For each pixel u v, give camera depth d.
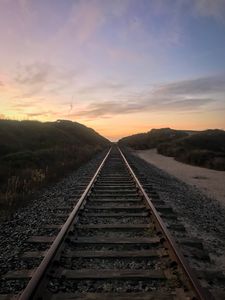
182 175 13.14
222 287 2.53
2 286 2.53
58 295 2.29
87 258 3.00
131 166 11.75
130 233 3.81
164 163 19.00
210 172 14.37
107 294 2.31
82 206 4.96
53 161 12.38
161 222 3.76
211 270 2.74
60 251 3.02
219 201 7.75
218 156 18.47
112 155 19.86
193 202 6.74
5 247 3.50
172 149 26.81
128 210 4.98
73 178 9.23
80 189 7.05
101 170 10.47
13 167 9.95
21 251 3.31
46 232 3.92
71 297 2.27
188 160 18.98
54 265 2.74
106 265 2.87
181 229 4.09
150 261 2.95
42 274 2.37
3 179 8.05
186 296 2.24
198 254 3.17
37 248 3.38
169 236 3.21
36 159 11.35
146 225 4.02
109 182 7.81
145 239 3.47
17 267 2.89
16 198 5.92
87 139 38.50
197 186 10.18
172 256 2.89
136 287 2.46
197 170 15.17
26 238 3.74
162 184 8.67
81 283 2.53
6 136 18.58
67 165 11.54
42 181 8.10
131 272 2.65
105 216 4.52
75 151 17.94
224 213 6.21
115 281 2.56
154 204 5.48
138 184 6.80
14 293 2.43
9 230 4.17
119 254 3.05
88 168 11.91
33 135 22.36
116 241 3.42
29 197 6.30
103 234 3.78
